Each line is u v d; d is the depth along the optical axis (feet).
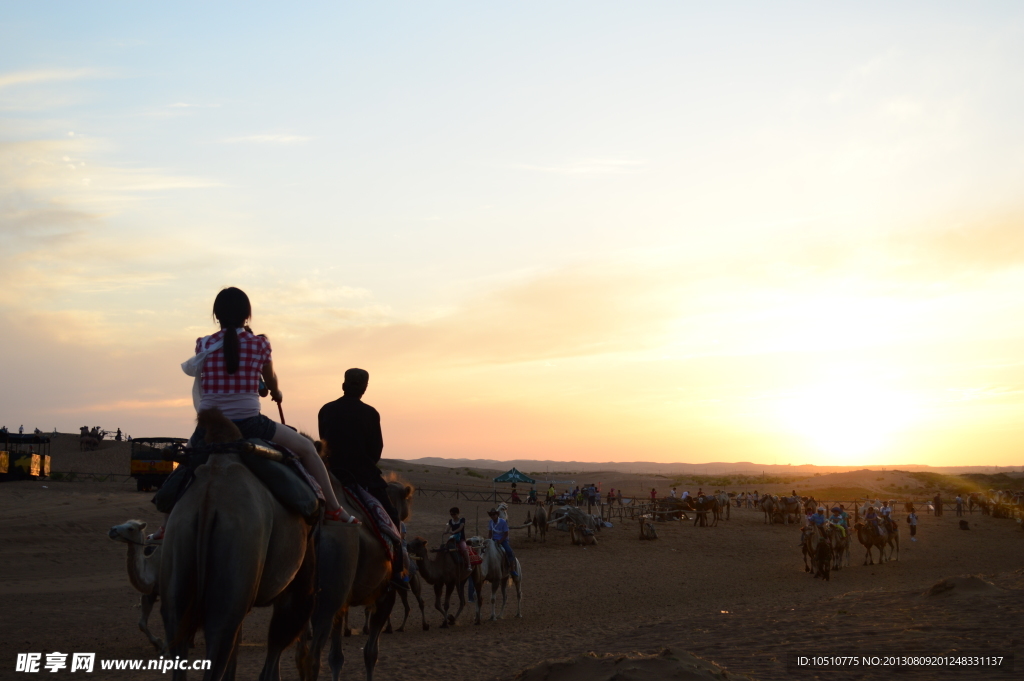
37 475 174.70
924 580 95.76
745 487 409.49
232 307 15.92
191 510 13.24
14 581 77.15
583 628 53.83
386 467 371.76
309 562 16.16
